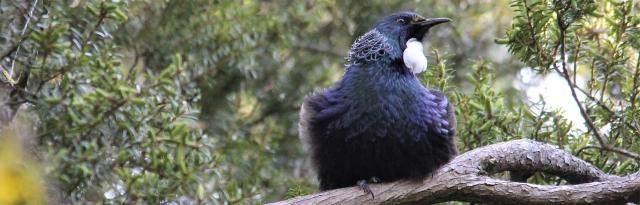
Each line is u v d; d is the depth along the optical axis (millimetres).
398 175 9406
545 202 8609
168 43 14625
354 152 9477
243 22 15094
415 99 9516
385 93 9484
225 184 10922
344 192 9156
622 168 10500
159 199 10133
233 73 15734
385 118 9406
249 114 16547
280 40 15969
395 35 10219
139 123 9977
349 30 17375
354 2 17234
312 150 9836
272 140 15008
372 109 9430
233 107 16000
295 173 15719
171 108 10391
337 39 17562
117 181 10117
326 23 17578
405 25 10445
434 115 9531
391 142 9375
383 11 17031
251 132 15367
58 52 9523
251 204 10984
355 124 9438
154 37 14648
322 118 9586
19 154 4176
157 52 14625
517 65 16938
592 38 11625
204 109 15703
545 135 11016
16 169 4129
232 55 14727
